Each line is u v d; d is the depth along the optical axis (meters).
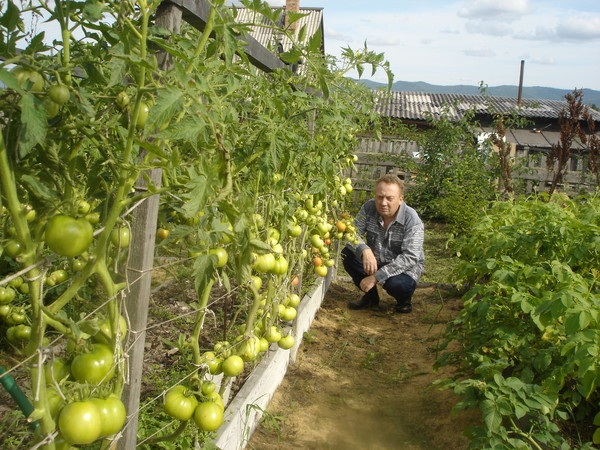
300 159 3.15
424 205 11.80
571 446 2.91
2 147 1.19
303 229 3.81
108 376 1.50
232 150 2.20
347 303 6.18
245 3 2.07
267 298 2.73
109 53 1.45
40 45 1.45
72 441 1.33
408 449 3.22
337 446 3.19
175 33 1.79
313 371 4.20
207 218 1.79
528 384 2.57
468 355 3.32
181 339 2.32
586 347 2.48
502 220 4.52
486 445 2.51
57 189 1.53
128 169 1.43
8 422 2.49
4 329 3.00
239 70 2.07
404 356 4.73
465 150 11.77
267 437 3.16
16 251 1.46
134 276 1.77
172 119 1.70
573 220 3.57
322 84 2.30
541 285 3.34
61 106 1.42
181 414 1.91
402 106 17.83
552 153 8.95
